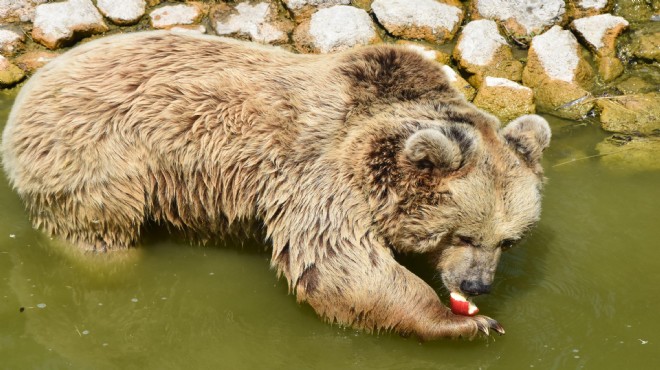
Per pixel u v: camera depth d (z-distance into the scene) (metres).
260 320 7.36
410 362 6.91
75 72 7.52
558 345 6.96
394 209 6.93
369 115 7.21
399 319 6.91
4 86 10.26
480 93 10.33
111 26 11.08
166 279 7.81
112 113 7.32
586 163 9.40
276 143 7.23
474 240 6.86
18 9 10.89
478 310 7.24
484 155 6.82
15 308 7.34
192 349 7.05
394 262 7.04
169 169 7.48
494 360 6.87
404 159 6.83
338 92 7.29
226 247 8.15
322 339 7.13
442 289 7.61
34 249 7.96
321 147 7.14
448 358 6.93
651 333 7.07
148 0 11.27
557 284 7.64
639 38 10.99
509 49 10.86
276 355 6.99
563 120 10.23
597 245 8.13
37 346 6.95
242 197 7.48
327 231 7.00
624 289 7.58
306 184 7.11
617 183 9.05
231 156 7.34
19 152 7.55
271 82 7.40
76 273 7.79
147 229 7.95
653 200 8.79
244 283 7.79
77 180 7.38
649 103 10.30
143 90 7.38
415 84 7.43
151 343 7.10
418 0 11.14
